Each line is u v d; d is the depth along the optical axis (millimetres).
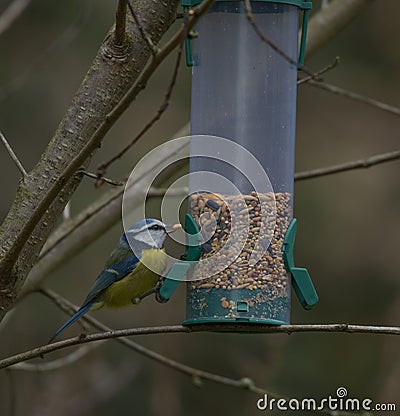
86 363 14422
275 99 8656
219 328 8117
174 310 15289
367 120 17547
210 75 8695
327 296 16219
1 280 7102
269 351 15070
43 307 14922
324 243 16406
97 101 7285
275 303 8266
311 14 15594
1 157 15531
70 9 16250
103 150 15766
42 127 15812
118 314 15242
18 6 10688
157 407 14836
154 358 9875
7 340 14617
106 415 14930
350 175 17031
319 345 15719
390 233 16625
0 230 7219
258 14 8656
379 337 15797
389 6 17641
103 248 15281
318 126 17500
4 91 13648
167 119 16266
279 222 8469
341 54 17688
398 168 17203
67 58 16062
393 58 17672
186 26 5879
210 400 15430
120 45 7293
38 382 14352
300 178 9914
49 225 7262
